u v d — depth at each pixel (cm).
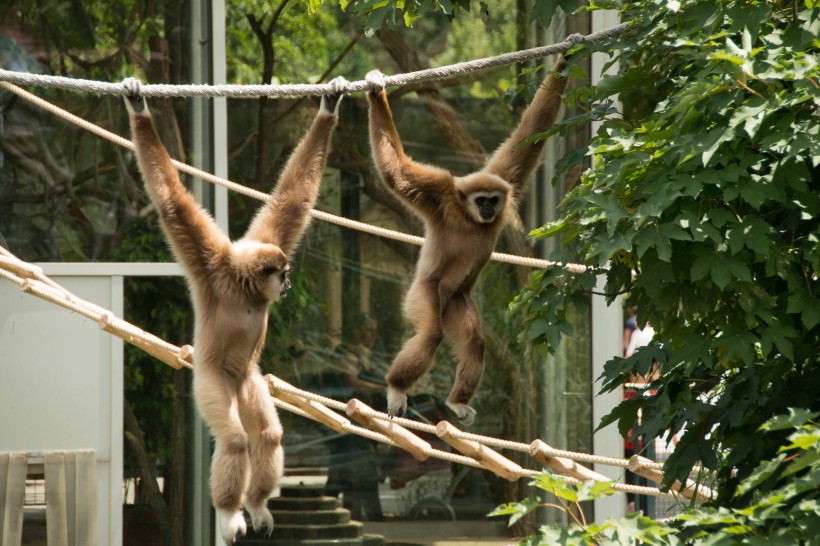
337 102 911
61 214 1423
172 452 1416
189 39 1472
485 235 941
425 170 936
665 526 656
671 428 793
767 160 674
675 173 645
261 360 1484
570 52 878
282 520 1489
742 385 749
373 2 863
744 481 637
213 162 1470
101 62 1455
